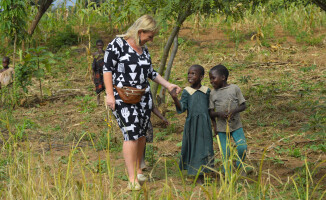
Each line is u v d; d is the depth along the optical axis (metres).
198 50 15.07
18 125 7.23
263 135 6.55
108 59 4.26
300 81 10.41
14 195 3.67
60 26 19.19
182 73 12.48
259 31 14.90
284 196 3.92
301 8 17.86
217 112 4.52
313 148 5.61
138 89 4.25
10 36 10.78
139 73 4.29
